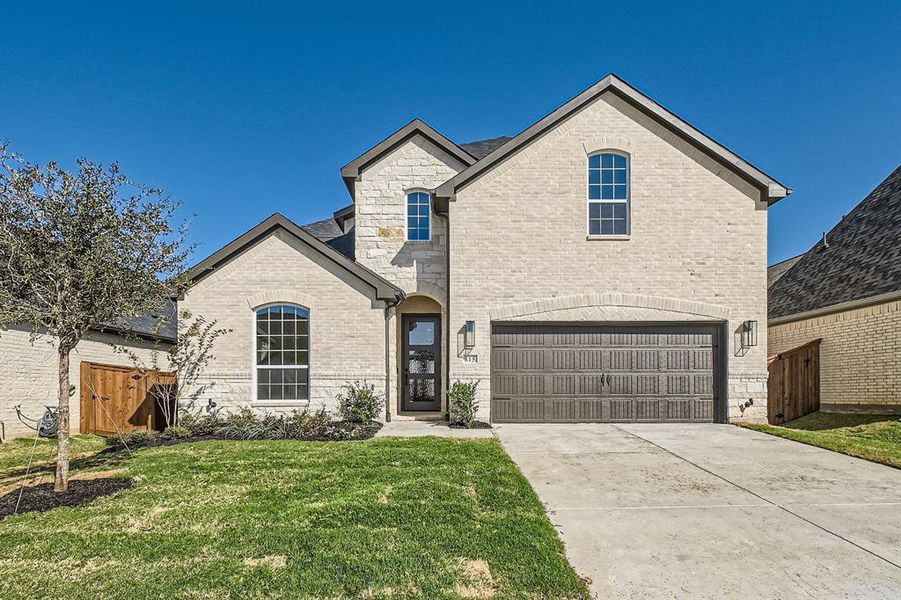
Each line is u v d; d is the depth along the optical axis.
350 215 17.27
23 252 6.23
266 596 4.21
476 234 12.91
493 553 4.94
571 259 12.86
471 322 12.76
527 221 12.90
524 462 8.62
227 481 7.35
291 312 12.98
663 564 4.87
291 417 12.36
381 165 14.90
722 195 12.91
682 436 10.91
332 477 7.47
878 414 12.55
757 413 12.66
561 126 13.02
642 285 12.83
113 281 6.70
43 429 11.87
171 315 18.23
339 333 12.80
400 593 4.25
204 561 4.82
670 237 12.87
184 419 12.19
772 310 17.02
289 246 12.98
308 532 5.39
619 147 12.97
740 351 12.73
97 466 8.42
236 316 12.86
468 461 8.43
